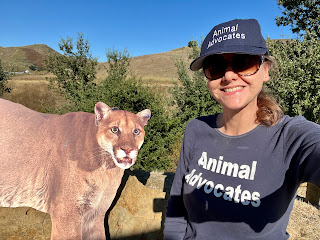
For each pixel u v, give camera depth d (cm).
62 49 1105
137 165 637
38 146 261
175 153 731
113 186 267
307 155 99
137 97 647
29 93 2086
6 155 257
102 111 240
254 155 118
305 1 881
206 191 128
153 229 341
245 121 125
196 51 1129
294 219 457
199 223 131
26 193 266
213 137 136
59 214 248
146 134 649
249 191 116
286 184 109
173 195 156
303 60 611
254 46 116
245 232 115
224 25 122
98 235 284
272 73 138
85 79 1123
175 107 1055
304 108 643
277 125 119
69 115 277
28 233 321
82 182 245
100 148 245
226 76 121
